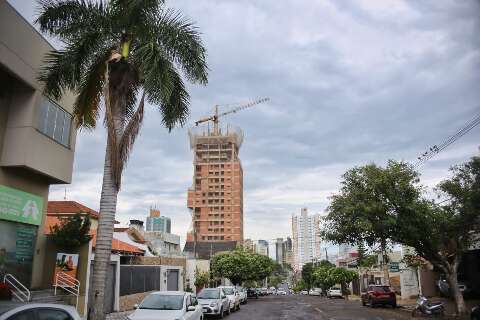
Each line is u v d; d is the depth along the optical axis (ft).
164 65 48.06
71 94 67.15
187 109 54.19
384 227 71.82
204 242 322.14
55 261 63.98
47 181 64.75
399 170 71.97
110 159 46.26
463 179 68.54
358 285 212.64
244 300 129.29
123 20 49.52
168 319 41.11
